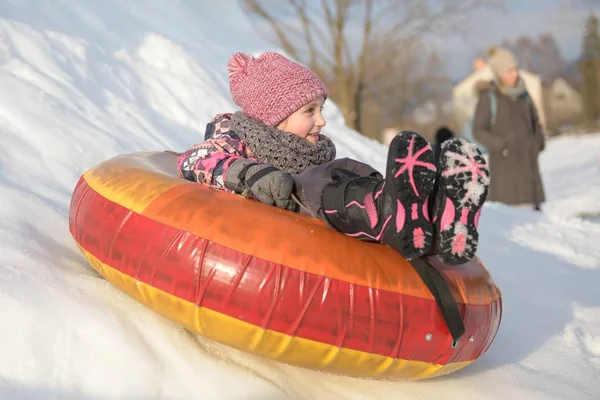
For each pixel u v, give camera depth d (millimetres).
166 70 5488
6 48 4457
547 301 3982
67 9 5312
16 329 2186
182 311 2266
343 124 6734
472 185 2145
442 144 2215
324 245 2295
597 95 36812
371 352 2273
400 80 23125
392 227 2184
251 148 2715
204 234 2254
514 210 5965
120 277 2385
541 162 15750
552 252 5062
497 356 3068
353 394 2455
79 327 2283
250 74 2750
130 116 4680
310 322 2201
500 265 4500
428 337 2320
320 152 2779
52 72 4520
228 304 2195
